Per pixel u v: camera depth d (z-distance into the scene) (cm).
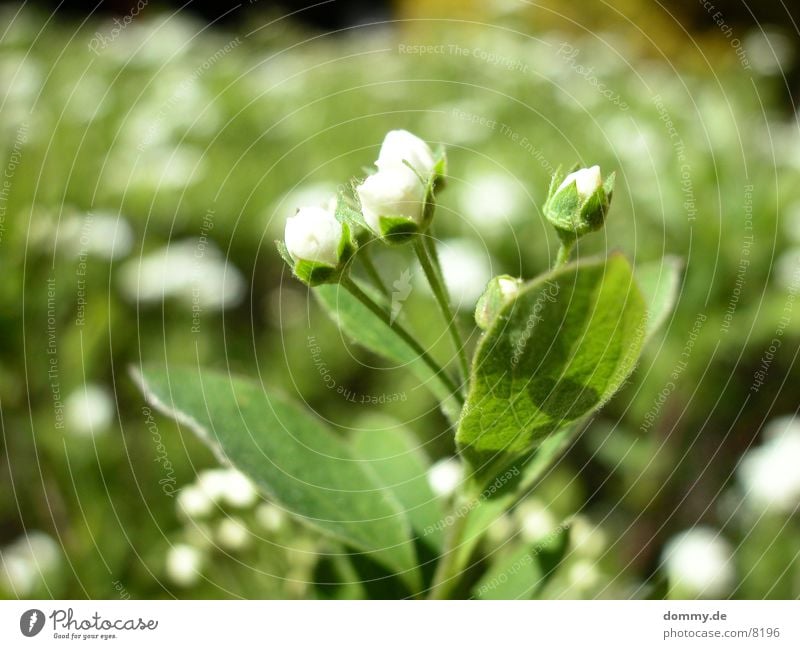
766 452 28
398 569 19
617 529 26
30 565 24
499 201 35
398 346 19
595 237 34
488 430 18
